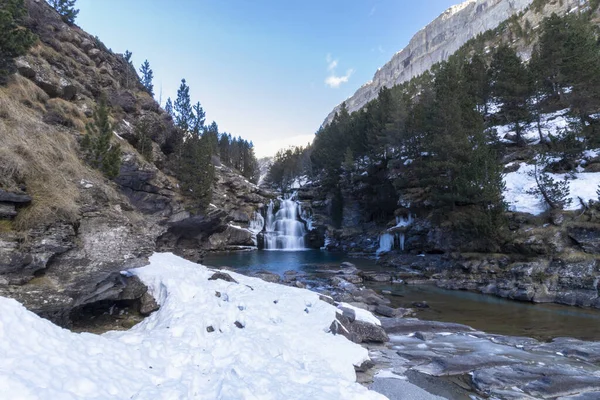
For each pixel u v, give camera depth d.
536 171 26.36
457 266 24.30
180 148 33.75
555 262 18.55
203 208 33.06
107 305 8.98
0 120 7.64
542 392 7.18
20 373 3.98
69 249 7.09
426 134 36.19
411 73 199.12
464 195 25.36
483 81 42.88
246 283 12.05
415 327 12.32
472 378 7.91
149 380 5.25
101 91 24.62
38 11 22.02
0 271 5.94
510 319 14.47
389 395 6.93
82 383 4.32
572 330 12.69
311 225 58.41
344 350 8.13
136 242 8.70
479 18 158.25
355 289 19.86
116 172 13.21
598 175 23.89
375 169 48.31
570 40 31.95
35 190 7.03
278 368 6.35
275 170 96.06
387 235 40.16
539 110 32.66
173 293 8.92
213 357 6.45
